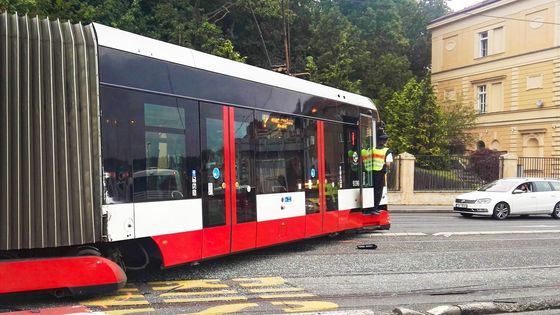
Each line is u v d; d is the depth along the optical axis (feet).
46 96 20.17
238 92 28.81
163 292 23.43
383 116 132.26
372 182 42.73
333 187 37.14
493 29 145.07
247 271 28.30
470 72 152.15
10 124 19.39
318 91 36.22
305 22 142.31
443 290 24.97
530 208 66.80
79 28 21.63
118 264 23.12
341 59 128.88
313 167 34.96
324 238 41.34
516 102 138.10
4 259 19.56
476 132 149.18
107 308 20.56
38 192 19.85
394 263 31.19
